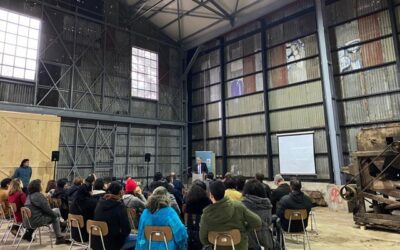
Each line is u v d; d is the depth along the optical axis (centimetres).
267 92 1138
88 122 1133
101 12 1223
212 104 1377
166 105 1415
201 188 376
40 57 1024
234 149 1256
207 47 1414
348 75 920
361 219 583
